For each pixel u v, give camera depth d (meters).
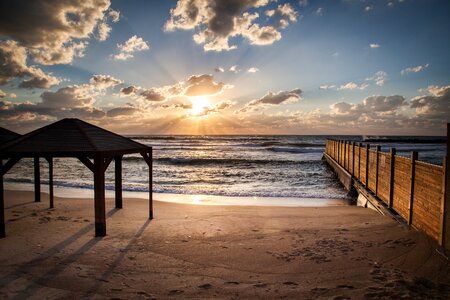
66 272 5.77
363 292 4.85
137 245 7.39
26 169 31.41
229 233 8.45
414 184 8.04
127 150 9.09
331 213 11.14
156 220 10.04
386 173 10.79
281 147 66.50
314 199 15.89
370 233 8.12
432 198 6.97
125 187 19.59
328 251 6.84
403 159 8.95
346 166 20.61
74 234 8.31
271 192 17.81
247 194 17.22
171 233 8.45
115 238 7.96
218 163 34.31
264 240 7.78
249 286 5.21
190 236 8.16
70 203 12.87
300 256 6.58
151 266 6.11
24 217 10.31
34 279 5.46
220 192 17.83
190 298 4.80
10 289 5.07
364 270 5.74
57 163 37.09
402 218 8.94
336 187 19.73
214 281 5.42
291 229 8.84
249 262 6.30
